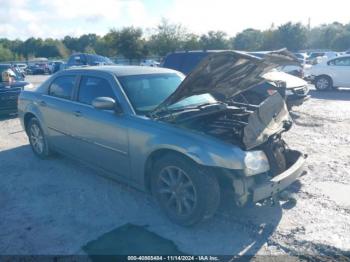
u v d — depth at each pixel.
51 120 5.51
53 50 93.25
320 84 15.90
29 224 3.87
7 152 6.58
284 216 3.94
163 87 4.75
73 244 3.48
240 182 3.46
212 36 45.19
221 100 5.09
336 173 5.22
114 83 4.51
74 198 4.49
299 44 55.97
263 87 7.78
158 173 3.89
